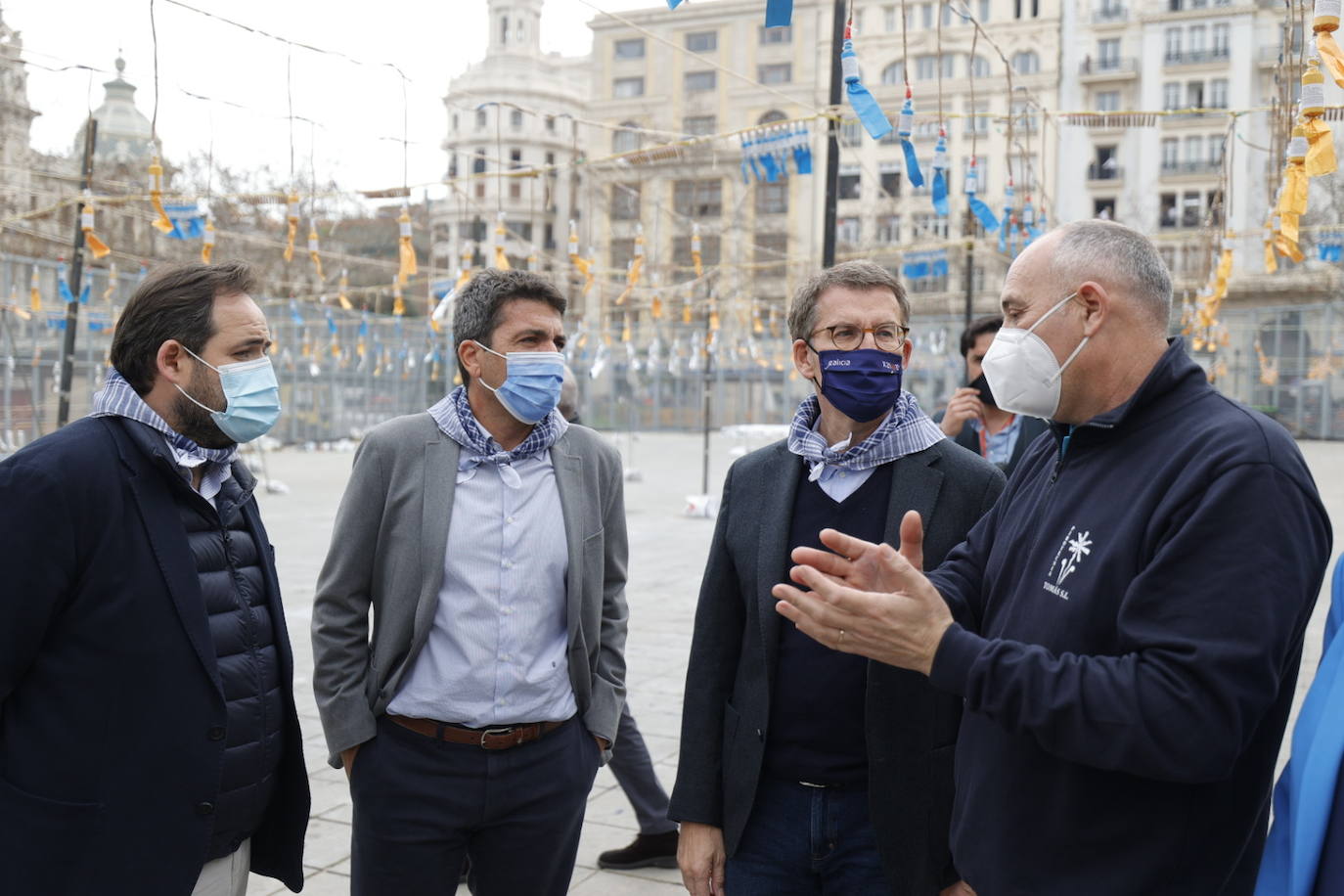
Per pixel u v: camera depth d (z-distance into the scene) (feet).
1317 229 51.55
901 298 8.63
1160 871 5.63
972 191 19.74
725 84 173.88
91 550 6.92
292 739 8.13
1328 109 13.51
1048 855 5.91
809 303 8.63
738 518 8.75
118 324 7.67
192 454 7.59
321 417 97.04
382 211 97.76
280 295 88.02
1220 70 146.82
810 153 21.56
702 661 8.82
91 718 6.88
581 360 94.99
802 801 8.23
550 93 167.94
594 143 177.99
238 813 7.66
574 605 9.05
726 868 8.54
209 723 7.21
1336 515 49.29
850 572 6.12
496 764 8.68
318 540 41.73
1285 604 5.20
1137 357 6.16
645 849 13.55
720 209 148.36
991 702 5.59
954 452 8.52
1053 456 6.86
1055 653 5.90
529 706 8.80
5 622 6.61
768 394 135.03
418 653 8.70
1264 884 5.78
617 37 179.32
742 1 172.04
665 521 50.21
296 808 8.14
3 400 60.80
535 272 9.30
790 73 171.53
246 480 8.09
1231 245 23.53
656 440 122.21
